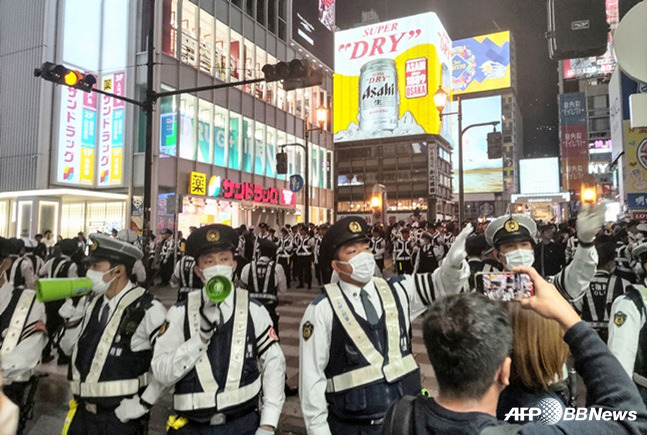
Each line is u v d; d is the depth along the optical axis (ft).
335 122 235.40
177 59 73.05
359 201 226.17
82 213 73.20
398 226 66.90
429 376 18.57
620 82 66.74
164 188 70.95
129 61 71.77
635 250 9.39
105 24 74.13
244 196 85.40
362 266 7.77
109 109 72.84
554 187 299.79
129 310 8.85
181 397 7.56
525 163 307.78
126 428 8.55
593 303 15.40
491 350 3.97
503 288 4.74
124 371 8.63
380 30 227.81
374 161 225.15
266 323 8.41
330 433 7.43
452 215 254.06
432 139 217.36
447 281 7.82
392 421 4.35
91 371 8.60
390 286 8.34
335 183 232.12
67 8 70.64
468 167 308.81
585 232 7.89
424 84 218.59
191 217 75.00
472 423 3.87
